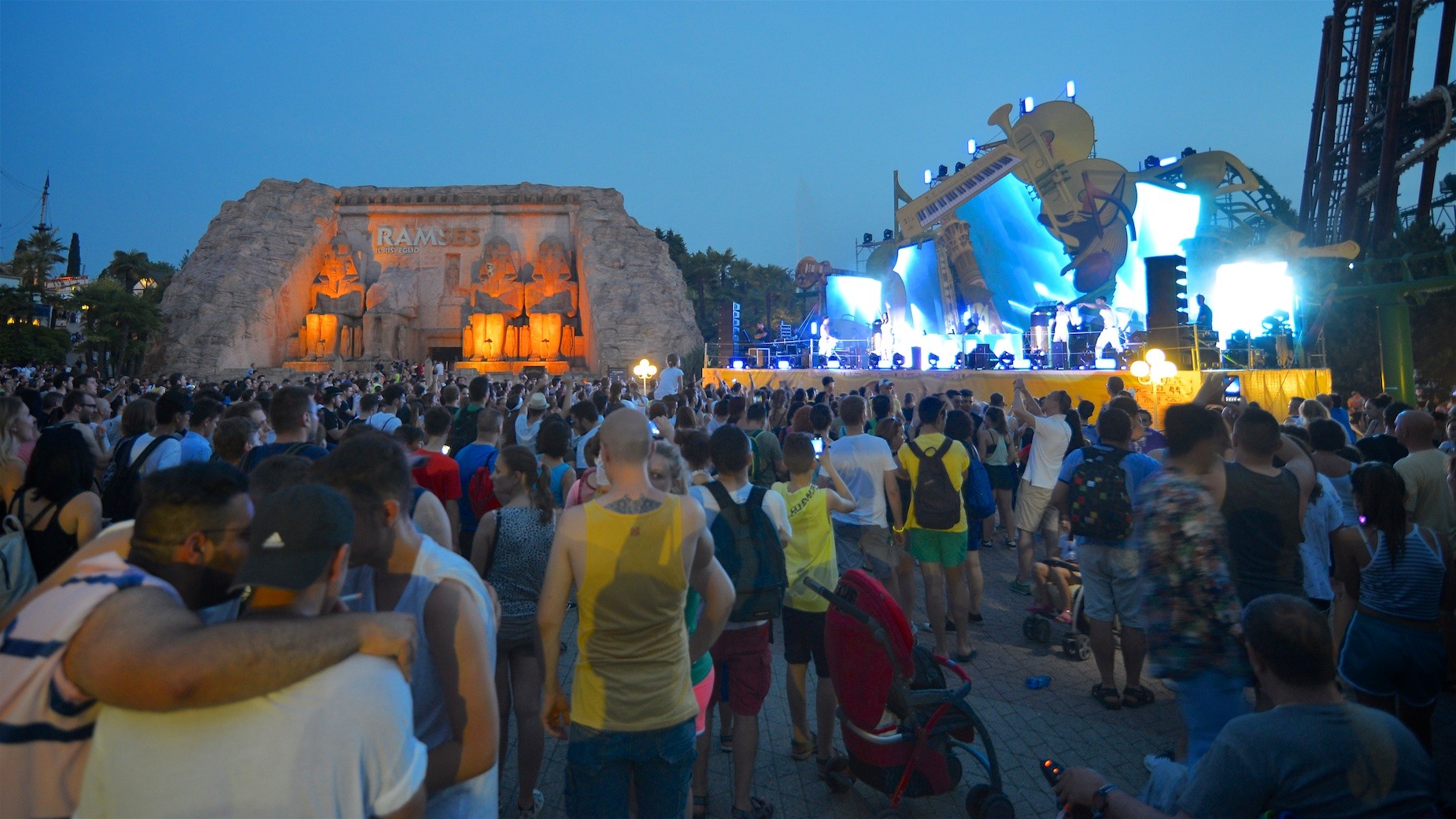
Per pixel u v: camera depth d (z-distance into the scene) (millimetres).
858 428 6715
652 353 39000
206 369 38125
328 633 1646
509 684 4426
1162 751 4957
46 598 1658
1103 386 21016
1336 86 34625
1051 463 8469
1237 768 2395
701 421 9977
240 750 1589
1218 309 25141
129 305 37562
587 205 45812
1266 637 2469
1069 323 26844
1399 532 4281
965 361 25688
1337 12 34562
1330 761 2322
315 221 44875
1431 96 29172
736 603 4086
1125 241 34219
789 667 4980
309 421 4840
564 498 5863
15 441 4680
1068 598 7160
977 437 10766
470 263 45625
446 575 2320
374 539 2260
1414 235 27797
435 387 28609
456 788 2332
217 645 1496
